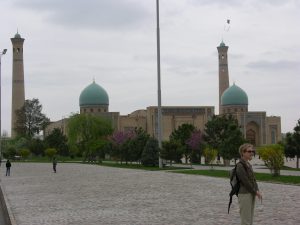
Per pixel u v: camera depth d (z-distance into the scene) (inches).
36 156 4763.8
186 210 703.1
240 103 5019.7
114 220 621.9
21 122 5260.8
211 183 1240.2
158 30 2118.6
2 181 1534.2
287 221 583.5
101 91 5068.9
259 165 2546.8
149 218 632.4
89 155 3750.0
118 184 1258.6
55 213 707.4
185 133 2837.1
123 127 4953.3
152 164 2440.9
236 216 634.8
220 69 5388.8
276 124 5039.4
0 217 737.0
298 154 1994.3
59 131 4699.8
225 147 1873.8
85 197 930.7
